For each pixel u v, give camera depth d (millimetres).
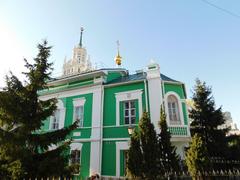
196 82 18203
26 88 10648
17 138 9344
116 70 18562
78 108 17266
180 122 14328
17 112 9891
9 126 10148
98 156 14578
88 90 17156
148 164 9945
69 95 17953
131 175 10141
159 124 11875
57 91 18547
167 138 11266
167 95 14945
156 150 10312
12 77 10773
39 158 9867
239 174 9195
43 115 10484
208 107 17047
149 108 14344
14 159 8867
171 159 10742
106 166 14227
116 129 14914
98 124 15531
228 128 16719
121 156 14031
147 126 10789
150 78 15109
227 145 15953
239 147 16500
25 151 9055
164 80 15445
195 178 9352
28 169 9062
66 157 10266
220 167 14492
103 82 17000
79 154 15656
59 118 17547
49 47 12000
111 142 14719
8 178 8828
